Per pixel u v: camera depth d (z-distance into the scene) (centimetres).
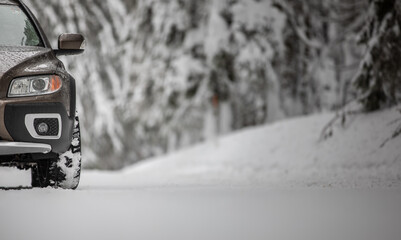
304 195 651
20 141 728
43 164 797
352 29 2650
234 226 448
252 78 2572
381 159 1514
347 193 665
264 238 400
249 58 2572
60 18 2325
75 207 559
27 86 739
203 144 2209
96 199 620
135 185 1048
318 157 1709
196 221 474
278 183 982
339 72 2681
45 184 801
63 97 757
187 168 2055
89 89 2514
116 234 419
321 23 2738
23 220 482
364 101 1662
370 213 505
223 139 2166
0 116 720
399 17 1521
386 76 1554
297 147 1842
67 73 791
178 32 2706
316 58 2677
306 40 2612
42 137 737
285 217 488
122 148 2597
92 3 2578
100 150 2564
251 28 2598
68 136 761
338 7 2725
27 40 841
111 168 2603
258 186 887
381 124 1623
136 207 563
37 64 762
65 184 800
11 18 852
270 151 1903
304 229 430
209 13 2659
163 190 757
